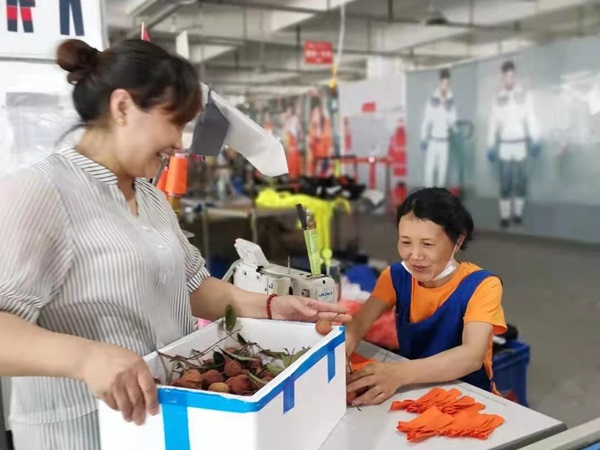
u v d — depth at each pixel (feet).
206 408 2.55
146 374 2.60
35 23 5.45
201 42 26.96
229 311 3.67
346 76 37.24
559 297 14.73
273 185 17.98
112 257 3.05
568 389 9.80
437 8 25.04
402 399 3.96
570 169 20.54
